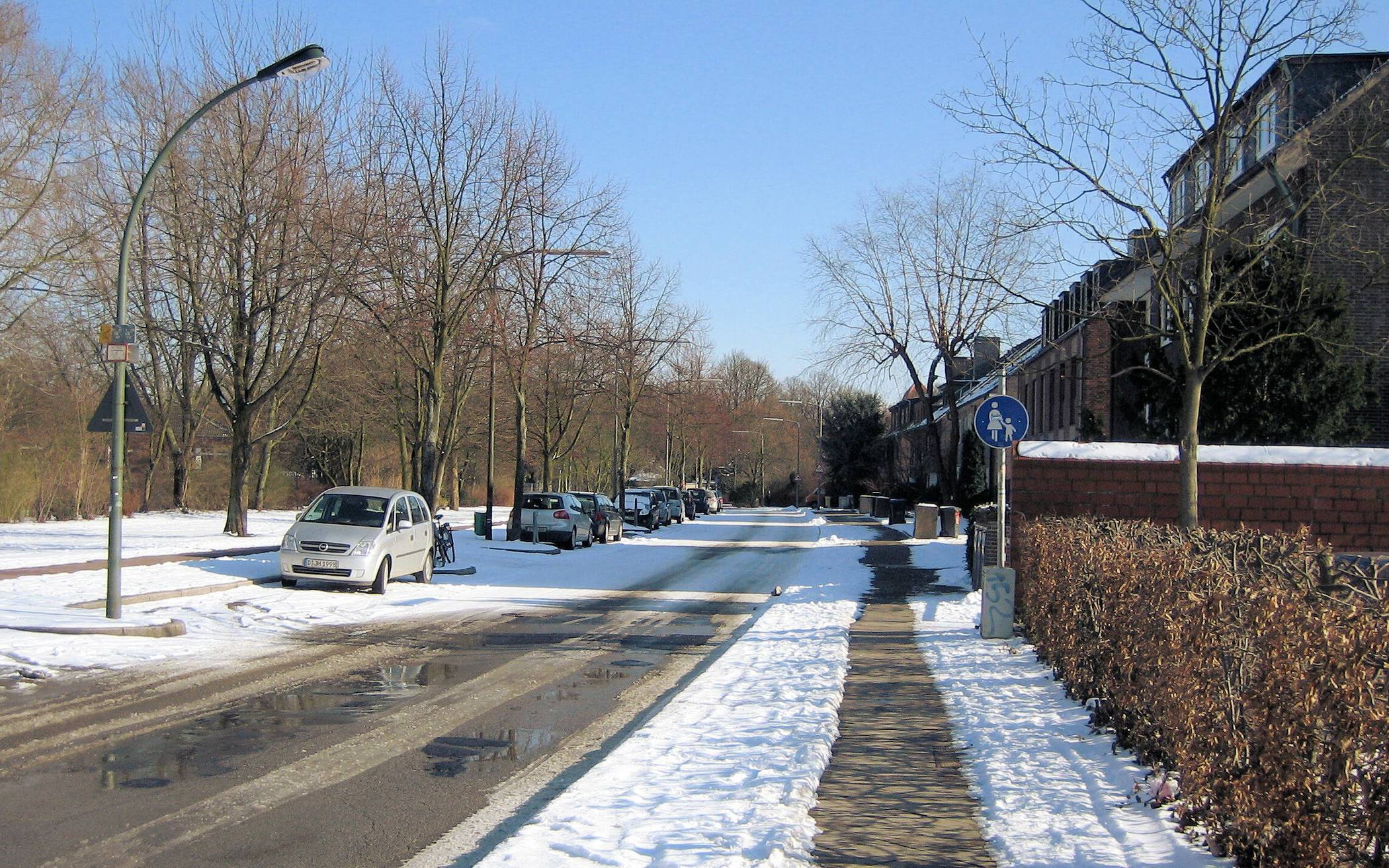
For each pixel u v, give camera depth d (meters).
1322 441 19.88
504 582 22.42
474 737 8.23
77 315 36.47
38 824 5.76
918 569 25.72
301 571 18.22
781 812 6.05
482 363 32.25
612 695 10.16
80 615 13.48
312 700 9.48
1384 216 16.44
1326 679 4.32
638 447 77.94
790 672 11.19
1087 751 7.38
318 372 37.41
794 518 66.75
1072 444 17.09
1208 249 12.93
